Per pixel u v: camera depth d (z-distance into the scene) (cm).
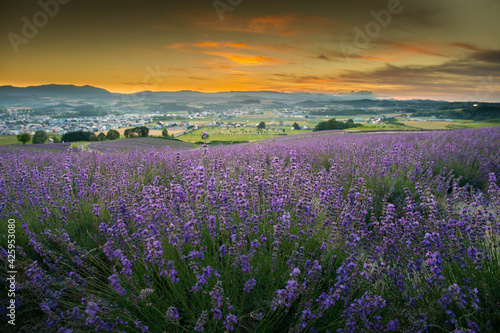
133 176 664
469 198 429
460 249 272
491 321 229
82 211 421
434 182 560
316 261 240
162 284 271
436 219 353
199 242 296
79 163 849
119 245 291
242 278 275
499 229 290
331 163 769
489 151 840
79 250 297
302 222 329
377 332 217
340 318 236
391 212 285
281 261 289
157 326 235
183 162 724
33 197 409
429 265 227
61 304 264
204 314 203
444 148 855
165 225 312
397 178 596
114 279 211
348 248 292
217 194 344
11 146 3362
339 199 399
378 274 246
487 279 252
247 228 306
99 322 221
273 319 238
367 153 820
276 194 381
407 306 233
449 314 219
